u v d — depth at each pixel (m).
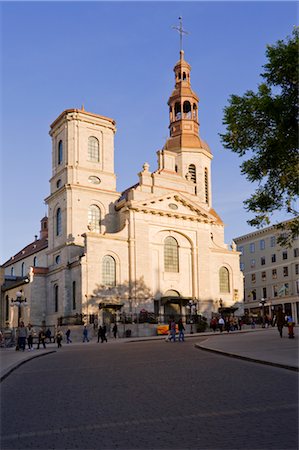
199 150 75.19
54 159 65.56
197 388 14.48
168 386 15.01
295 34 23.58
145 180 62.53
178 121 77.19
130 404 12.49
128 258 58.97
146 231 60.69
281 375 16.75
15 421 11.22
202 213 66.12
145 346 34.03
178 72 79.19
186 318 60.84
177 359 22.95
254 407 11.68
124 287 57.81
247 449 8.55
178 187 65.69
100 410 11.95
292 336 32.44
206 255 65.88
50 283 61.91
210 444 8.88
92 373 19.02
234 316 66.12
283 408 11.51
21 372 20.75
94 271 55.84
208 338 40.12
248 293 91.06
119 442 9.21
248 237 92.12
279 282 84.31
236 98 24.23
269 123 24.08
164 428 10.05
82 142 62.94
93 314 54.16
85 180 62.06
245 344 29.09
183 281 63.62
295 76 22.91
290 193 25.52
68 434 9.91
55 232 63.16
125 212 60.53
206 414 11.12
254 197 25.97
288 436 9.27
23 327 36.50
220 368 19.03
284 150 23.44
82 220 60.72
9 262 91.31
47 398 13.95
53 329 59.12
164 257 62.62
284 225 27.16
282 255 84.25
